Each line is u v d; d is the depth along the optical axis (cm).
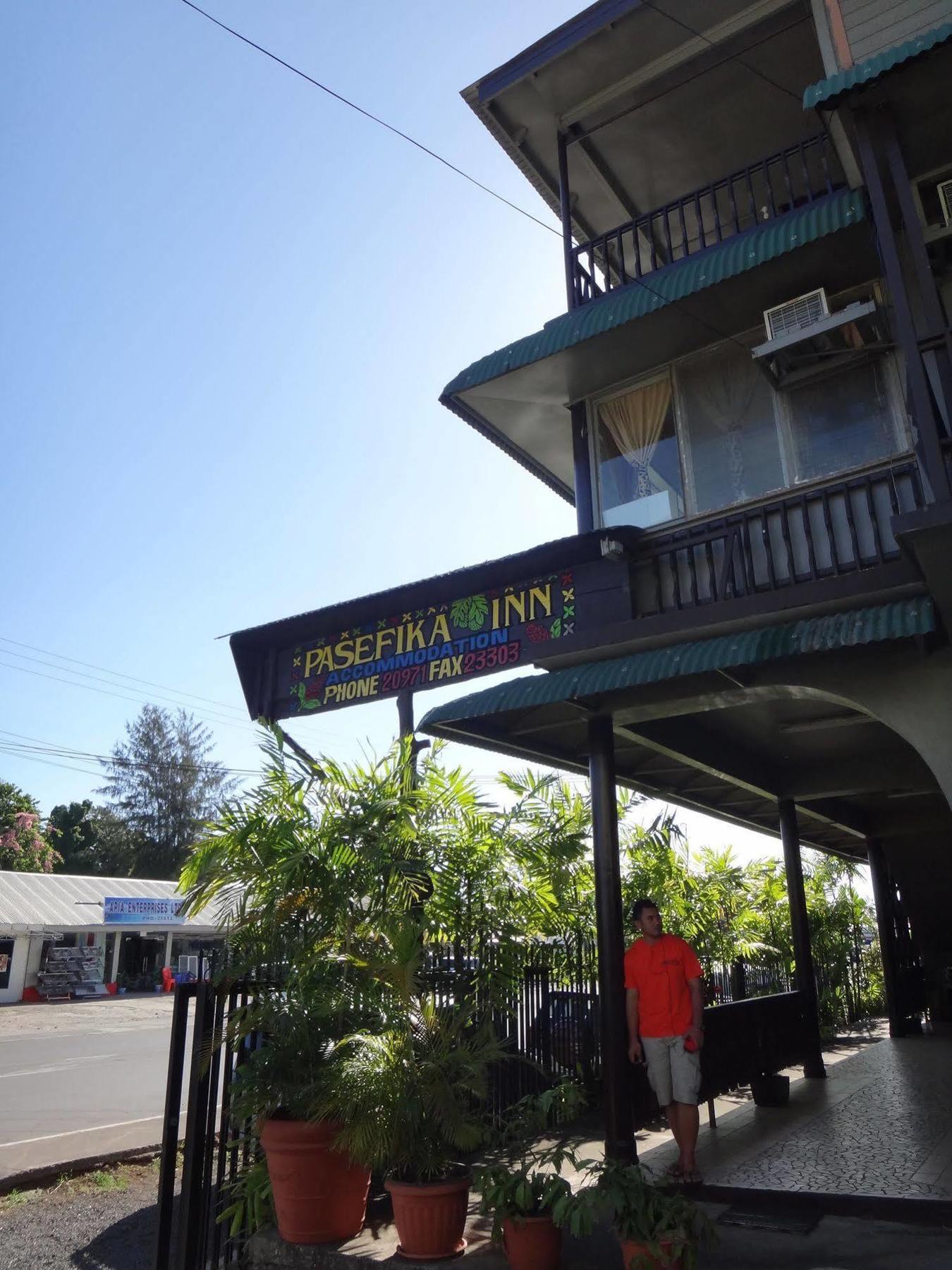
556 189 946
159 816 5178
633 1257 380
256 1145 525
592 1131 711
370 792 597
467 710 630
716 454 738
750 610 579
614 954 611
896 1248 430
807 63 802
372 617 789
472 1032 580
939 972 1473
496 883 654
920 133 545
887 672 547
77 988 3097
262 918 541
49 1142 814
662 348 760
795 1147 619
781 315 670
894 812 1277
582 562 706
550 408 853
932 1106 753
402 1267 430
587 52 820
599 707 641
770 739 845
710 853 1105
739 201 935
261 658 844
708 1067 680
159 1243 479
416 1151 461
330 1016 489
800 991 933
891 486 610
